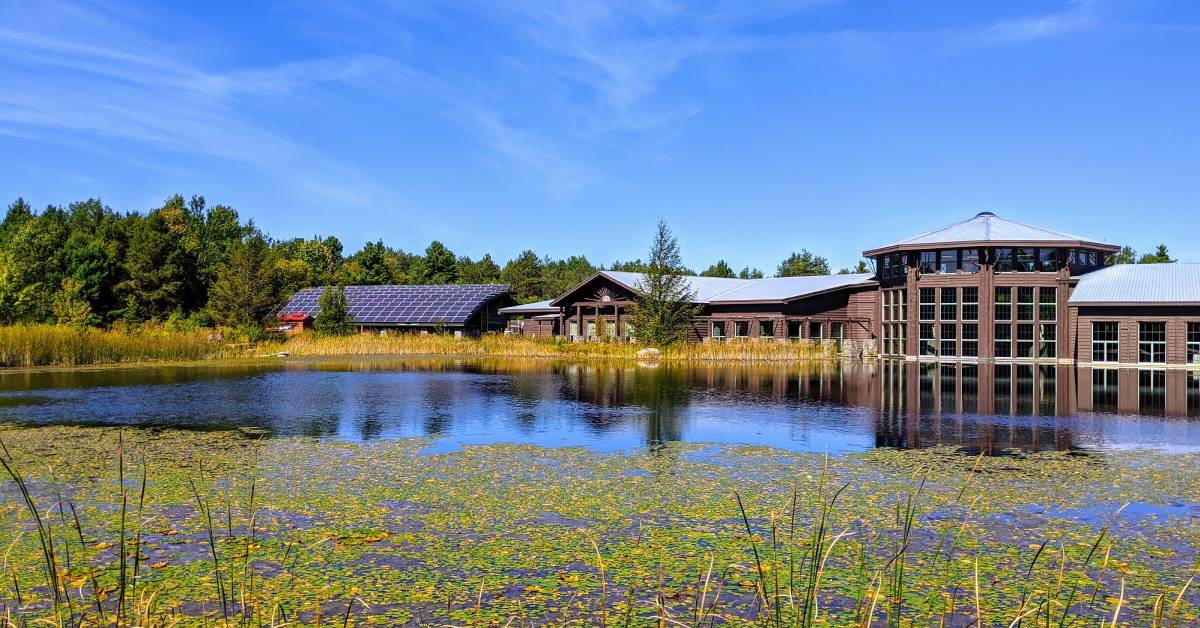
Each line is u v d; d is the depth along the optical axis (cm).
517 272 8825
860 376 2947
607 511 945
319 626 623
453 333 5497
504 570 748
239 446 1374
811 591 579
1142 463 1216
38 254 5603
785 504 972
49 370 3097
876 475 1135
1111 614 650
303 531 866
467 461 1241
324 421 1684
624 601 675
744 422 1675
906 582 718
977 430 1557
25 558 773
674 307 4219
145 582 714
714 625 627
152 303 5772
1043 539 836
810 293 4459
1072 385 2547
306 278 8306
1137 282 3606
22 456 1268
